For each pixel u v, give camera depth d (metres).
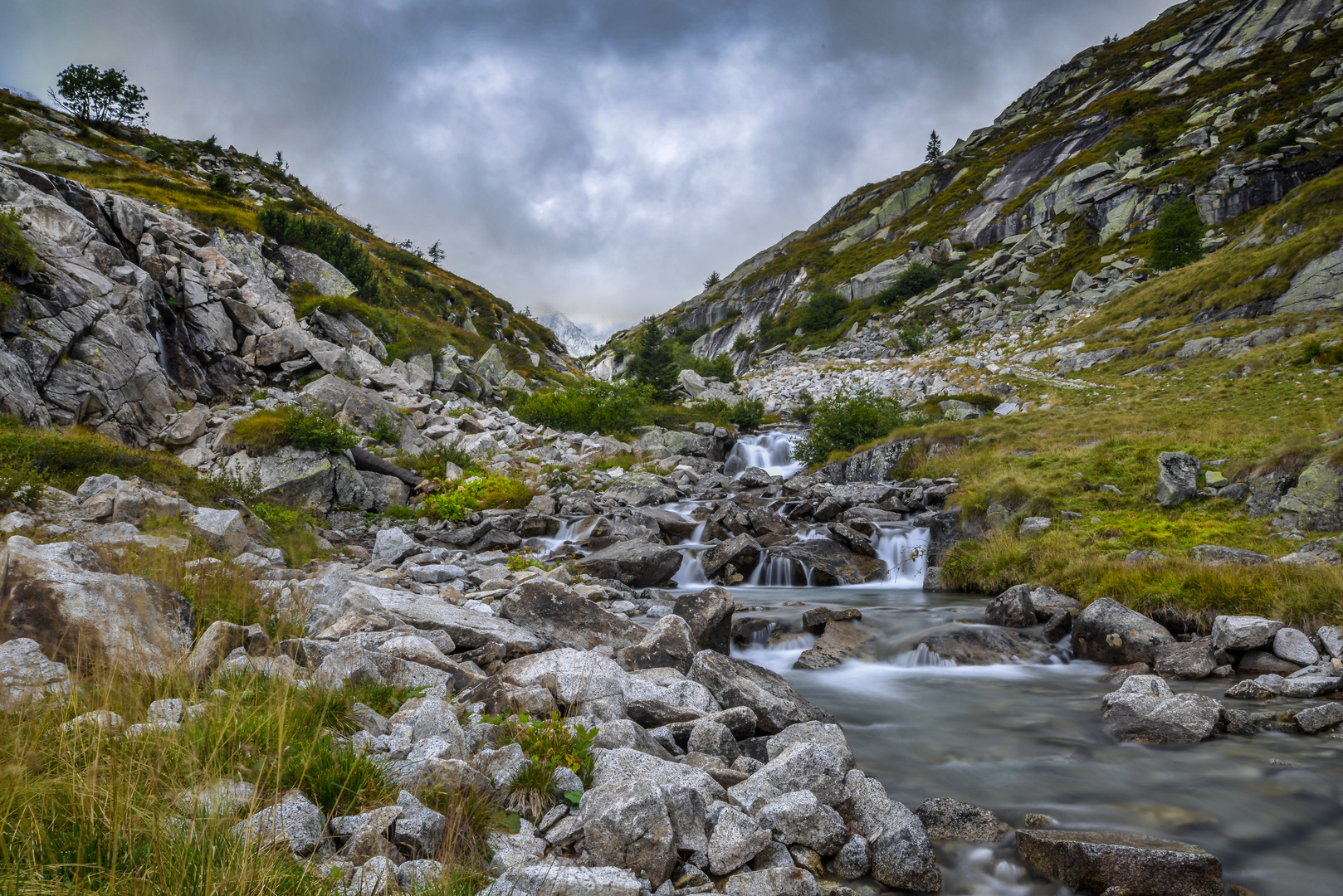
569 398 34.59
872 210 126.75
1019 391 36.03
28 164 35.22
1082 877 4.04
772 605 12.95
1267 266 38.69
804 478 24.61
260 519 13.31
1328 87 70.56
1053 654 9.53
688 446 33.50
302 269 35.09
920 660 9.40
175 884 2.43
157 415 18.69
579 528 17.98
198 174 52.88
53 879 2.36
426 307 46.22
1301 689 7.28
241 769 3.36
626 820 3.55
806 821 4.18
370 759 3.72
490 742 4.55
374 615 6.83
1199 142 74.56
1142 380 32.91
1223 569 10.17
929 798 5.26
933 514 17.28
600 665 6.02
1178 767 5.79
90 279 19.17
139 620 4.89
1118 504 14.73
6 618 4.52
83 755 3.08
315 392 23.38
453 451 23.72
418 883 2.86
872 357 70.62
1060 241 76.62
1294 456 13.30
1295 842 4.63
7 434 11.40
